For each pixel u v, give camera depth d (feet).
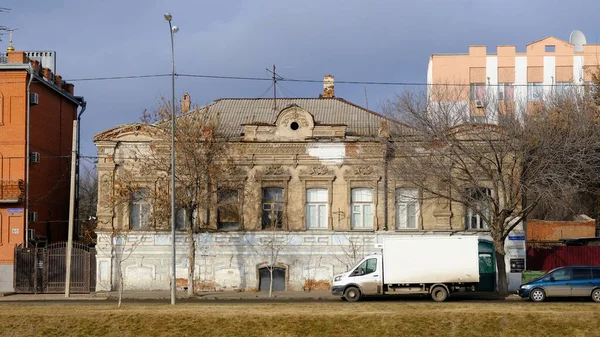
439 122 139.44
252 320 93.04
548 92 184.14
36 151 167.12
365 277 125.08
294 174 154.20
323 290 151.33
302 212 153.28
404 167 141.49
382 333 89.25
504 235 134.62
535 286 120.57
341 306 103.04
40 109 169.99
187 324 93.09
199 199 146.92
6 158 161.27
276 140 154.20
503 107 146.41
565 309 95.81
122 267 153.38
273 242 151.74
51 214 175.42
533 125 135.85
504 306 100.37
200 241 153.38
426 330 89.56
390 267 124.98
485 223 148.05
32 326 94.12
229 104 181.16
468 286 123.95
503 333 88.89
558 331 88.74
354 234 152.25
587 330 88.63
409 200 152.05
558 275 120.88
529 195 138.72
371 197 153.69
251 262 152.87
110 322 94.53
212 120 154.10
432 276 124.16
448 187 140.77
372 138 151.94
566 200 139.13
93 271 154.71
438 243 124.77
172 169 122.42
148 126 152.76
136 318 95.25
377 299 130.11
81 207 277.23
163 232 153.28
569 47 227.61
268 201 155.22
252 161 153.99
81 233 191.21
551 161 132.46
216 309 100.17
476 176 139.85
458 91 166.81
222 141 151.43
